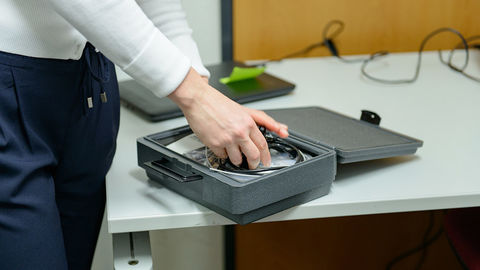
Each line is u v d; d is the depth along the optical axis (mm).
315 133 945
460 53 1580
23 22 721
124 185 860
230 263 1734
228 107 749
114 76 948
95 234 990
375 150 881
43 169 795
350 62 1528
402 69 1464
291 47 1550
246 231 1723
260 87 1270
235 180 728
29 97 752
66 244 954
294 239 1754
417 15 1560
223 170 780
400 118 1141
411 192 848
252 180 725
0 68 719
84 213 936
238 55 1539
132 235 837
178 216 778
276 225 1729
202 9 1480
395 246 1789
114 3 671
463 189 857
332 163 818
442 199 842
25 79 740
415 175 901
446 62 1514
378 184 873
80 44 808
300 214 816
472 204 853
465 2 1561
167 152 816
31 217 765
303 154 853
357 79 1392
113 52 698
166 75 718
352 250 1785
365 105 1216
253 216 766
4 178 743
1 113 736
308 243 1764
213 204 772
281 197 762
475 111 1183
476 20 1585
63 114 803
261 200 738
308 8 1512
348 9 1528
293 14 1512
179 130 907
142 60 703
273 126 849
